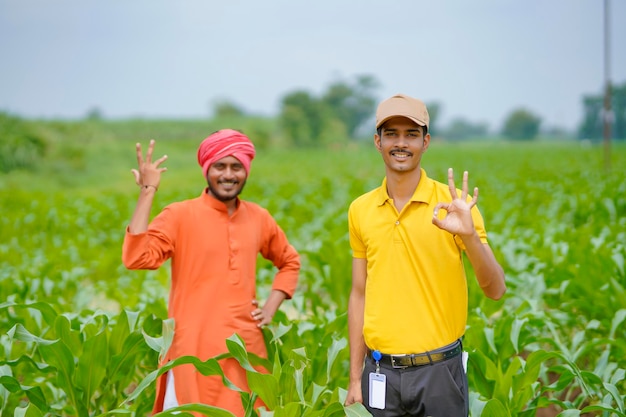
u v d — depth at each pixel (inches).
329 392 138.9
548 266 232.4
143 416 162.2
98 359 147.4
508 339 166.4
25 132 1568.7
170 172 1697.8
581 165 1140.5
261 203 578.9
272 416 125.1
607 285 202.2
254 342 145.6
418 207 118.3
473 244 110.3
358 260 127.0
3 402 153.1
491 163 1368.1
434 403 116.6
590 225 366.3
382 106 117.0
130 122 2805.1
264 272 276.8
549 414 185.6
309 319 190.5
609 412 149.3
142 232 135.8
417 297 117.6
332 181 873.5
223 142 142.3
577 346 198.4
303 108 3592.5
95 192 1139.3
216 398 139.4
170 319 139.8
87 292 250.8
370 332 120.1
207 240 142.9
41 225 544.7
